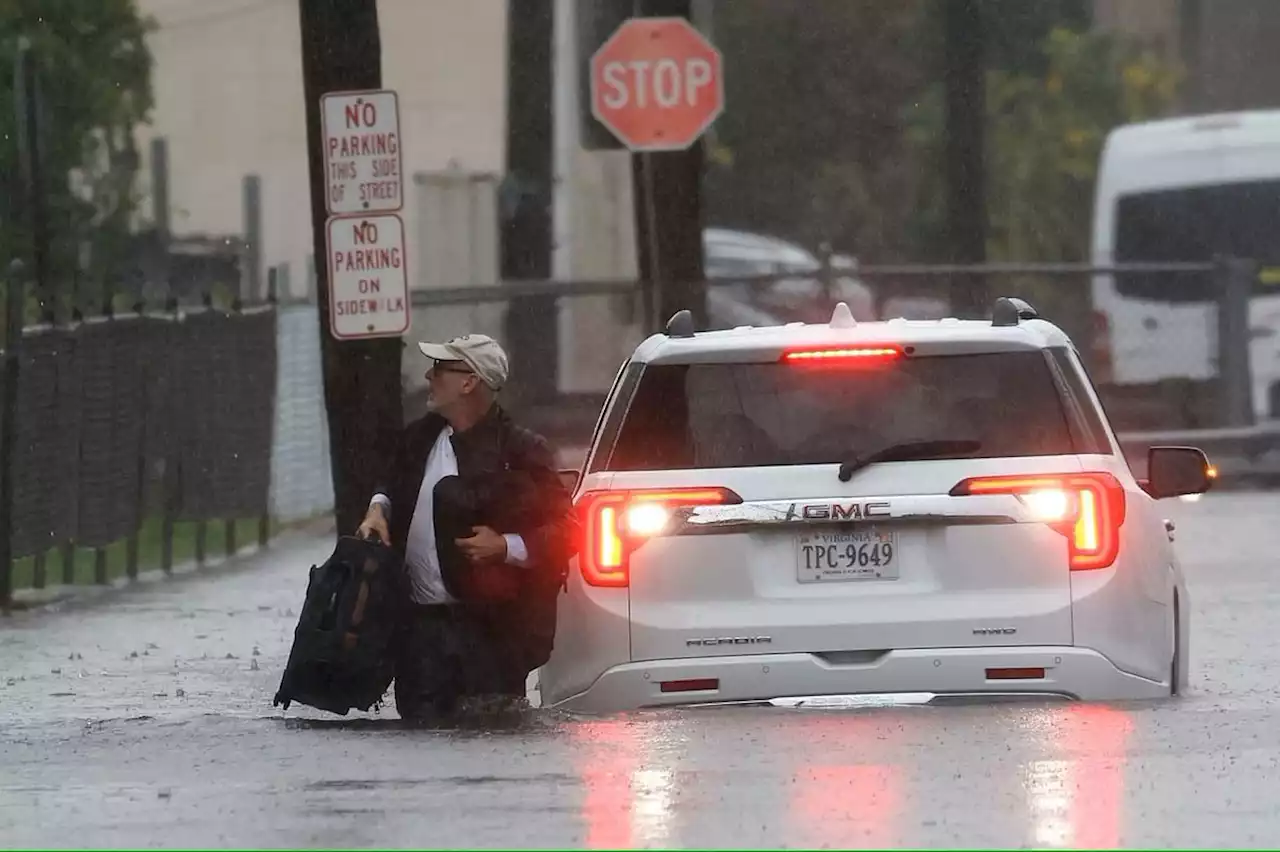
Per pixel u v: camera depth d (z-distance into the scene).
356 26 48.16
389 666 38.03
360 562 37.69
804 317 92.88
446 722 38.25
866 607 35.91
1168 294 95.50
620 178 110.12
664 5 78.19
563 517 36.94
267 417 78.44
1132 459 95.06
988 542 35.97
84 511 65.75
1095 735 35.00
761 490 36.16
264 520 78.25
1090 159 142.50
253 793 32.41
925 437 36.34
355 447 48.03
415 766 34.22
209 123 141.88
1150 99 144.38
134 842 29.08
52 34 94.62
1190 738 34.75
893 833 28.48
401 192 47.78
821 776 32.22
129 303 88.06
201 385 73.25
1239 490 93.62
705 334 38.19
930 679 35.84
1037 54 145.38
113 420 67.00
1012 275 93.88
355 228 47.84
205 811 31.09
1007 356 36.81
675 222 80.25
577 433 89.25
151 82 111.12
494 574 37.25
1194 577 65.44
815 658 35.88
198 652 52.97
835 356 36.78
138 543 72.88
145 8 132.88
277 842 28.88
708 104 77.62
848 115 145.25
